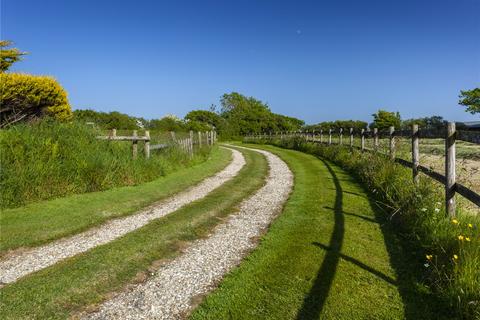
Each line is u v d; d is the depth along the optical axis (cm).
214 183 1187
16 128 957
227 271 488
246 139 4803
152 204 885
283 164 1711
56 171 923
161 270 495
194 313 384
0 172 811
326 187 1030
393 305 385
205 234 648
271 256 526
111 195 947
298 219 712
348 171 1320
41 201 862
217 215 776
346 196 895
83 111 2830
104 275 479
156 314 387
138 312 391
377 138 1180
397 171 866
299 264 493
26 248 586
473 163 1009
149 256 543
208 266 505
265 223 712
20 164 870
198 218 747
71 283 456
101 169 1019
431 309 374
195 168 1530
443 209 562
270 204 874
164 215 780
